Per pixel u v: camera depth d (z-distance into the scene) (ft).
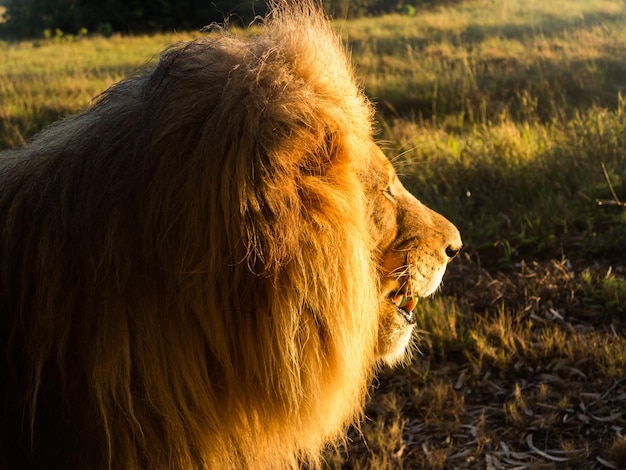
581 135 26.05
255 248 6.25
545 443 13.08
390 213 8.03
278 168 6.35
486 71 42.34
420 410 14.43
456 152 26.03
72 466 6.50
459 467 12.78
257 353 6.53
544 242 19.74
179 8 84.99
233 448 6.88
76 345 6.41
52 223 6.49
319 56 7.20
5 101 41.34
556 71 39.19
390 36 61.98
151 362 6.42
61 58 64.85
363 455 13.42
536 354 15.31
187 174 6.30
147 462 6.63
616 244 19.12
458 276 18.83
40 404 6.49
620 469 12.18
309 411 6.89
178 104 6.51
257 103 6.39
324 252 6.53
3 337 6.57
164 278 6.36
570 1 74.90
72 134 7.07
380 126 32.22
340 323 6.72
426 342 16.19
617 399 13.92
